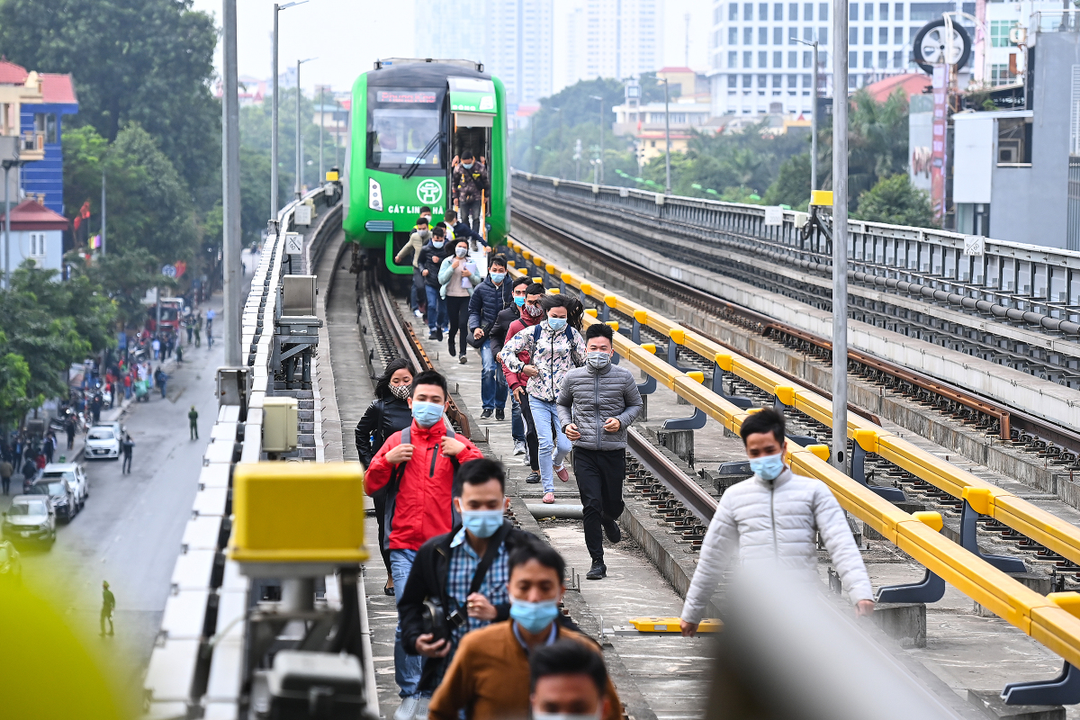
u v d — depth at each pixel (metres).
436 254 60.06
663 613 25.25
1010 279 54.09
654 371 42.69
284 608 11.48
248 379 25.05
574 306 31.59
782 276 80.12
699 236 103.88
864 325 60.50
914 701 7.36
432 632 14.91
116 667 7.54
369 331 63.62
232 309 28.81
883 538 30.81
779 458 17.44
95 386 188.62
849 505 27.06
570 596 25.55
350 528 11.12
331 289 81.69
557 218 148.50
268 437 21.38
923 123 166.50
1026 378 45.59
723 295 79.62
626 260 99.75
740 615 7.50
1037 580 26.11
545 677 9.51
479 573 14.79
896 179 152.38
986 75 164.12
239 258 29.19
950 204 146.12
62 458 155.00
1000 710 19.12
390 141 74.81
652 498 32.81
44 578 7.61
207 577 12.32
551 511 32.28
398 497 19.55
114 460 155.12
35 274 159.38
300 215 72.88
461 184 73.56
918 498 33.91
